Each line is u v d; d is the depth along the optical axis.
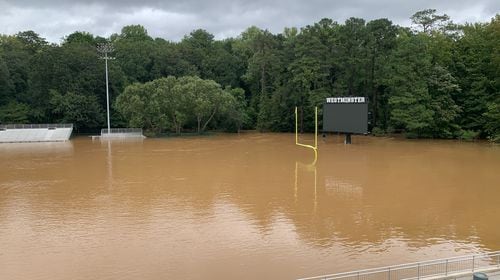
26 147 75.62
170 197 37.09
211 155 63.34
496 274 18.20
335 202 35.22
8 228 28.80
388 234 27.44
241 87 122.75
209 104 92.38
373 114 91.44
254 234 27.47
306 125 99.19
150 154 64.88
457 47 85.38
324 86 94.19
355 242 26.05
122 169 51.38
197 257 23.70
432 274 20.00
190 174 47.78
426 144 74.69
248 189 40.06
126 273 21.69
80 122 98.88
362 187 40.56
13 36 123.56
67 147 75.31
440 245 25.50
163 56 113.88
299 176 46.19
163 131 99.06
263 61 104.81
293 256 23.86
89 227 28.91
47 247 25.25
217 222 29.92
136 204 34.84
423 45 81.12
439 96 80.88
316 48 92.50
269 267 22.39
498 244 25.61
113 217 31.22
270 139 87.00
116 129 93.50
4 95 101.19
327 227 28.83
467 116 82.25
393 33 88.50
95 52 104.69
